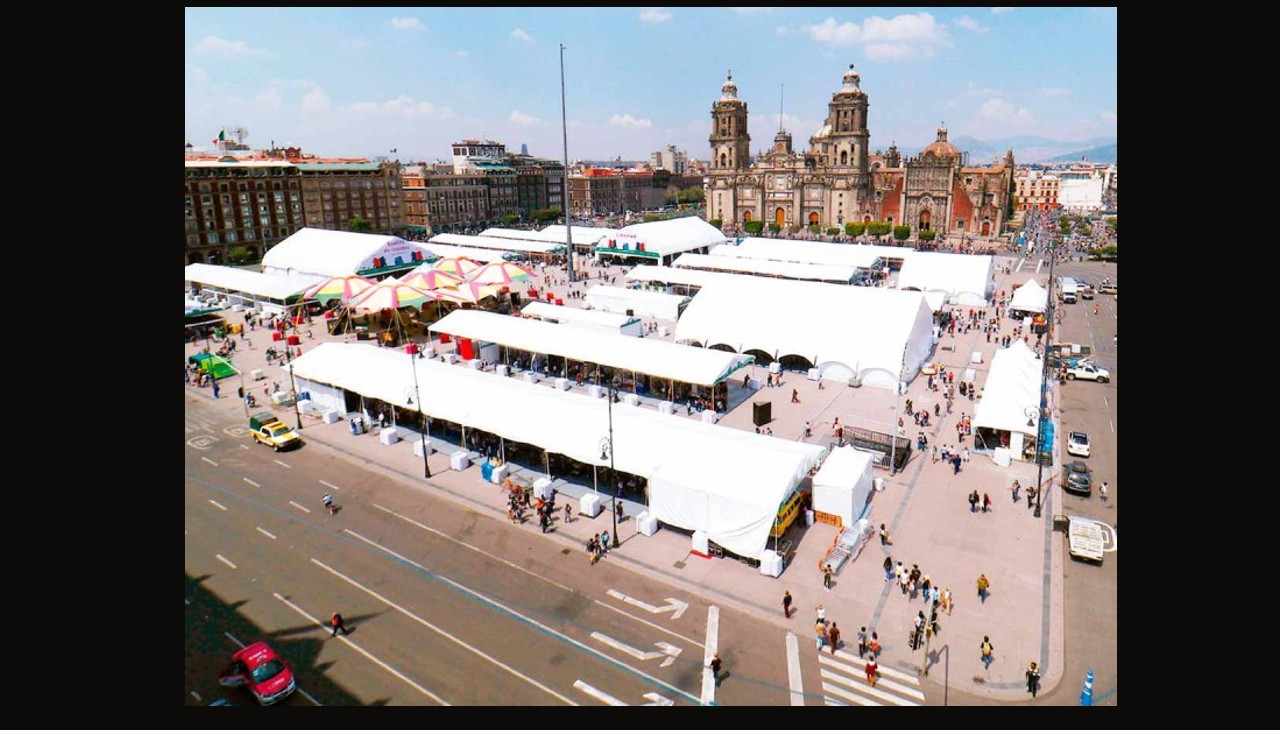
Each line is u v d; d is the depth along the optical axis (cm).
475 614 3159
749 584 3356
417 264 10956
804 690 2652
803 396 5991
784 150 17325
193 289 10612
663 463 3862
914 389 6119
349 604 3234
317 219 15362
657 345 6047
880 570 3431
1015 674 2712
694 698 2620
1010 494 4175
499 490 4356
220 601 3262
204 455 4931
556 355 6297
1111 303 9500
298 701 2623
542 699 2623
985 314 8900
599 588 3347
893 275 11612
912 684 2678
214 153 17400
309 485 4456
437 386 5025
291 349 7488
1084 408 5594
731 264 11031
